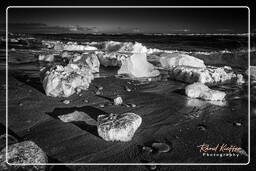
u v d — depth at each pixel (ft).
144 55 39.58
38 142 15.98
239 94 28.96
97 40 111.75
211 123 19.93
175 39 123.75
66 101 23.13
